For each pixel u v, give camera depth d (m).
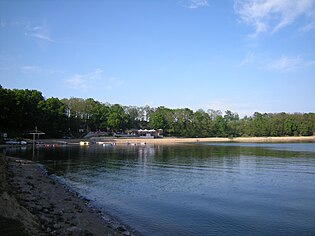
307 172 51.50
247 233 21.38
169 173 51.09
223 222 23.81
